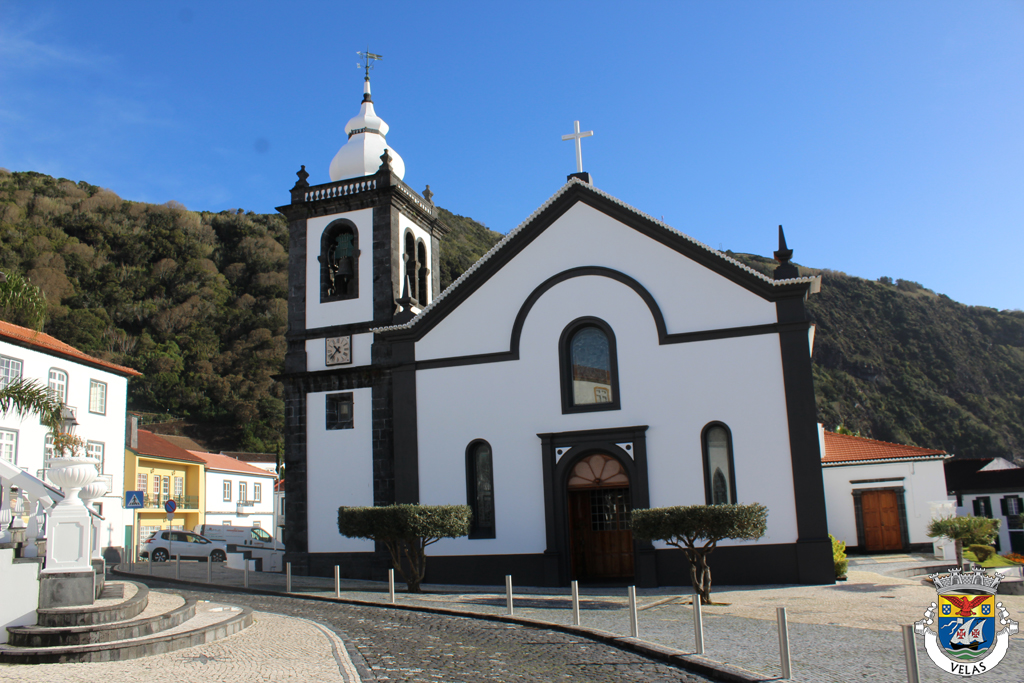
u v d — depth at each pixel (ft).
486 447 75.05
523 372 74.23
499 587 69.05
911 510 100.78
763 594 58.13
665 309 71.36
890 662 32.09
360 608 56.13
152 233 344.90
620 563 71.46
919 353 402.52
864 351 394.11
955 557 82.48
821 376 374.84
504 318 75.97
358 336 84.94
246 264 345.31
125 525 139.13
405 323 79.41
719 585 65.87
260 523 201.67
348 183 89.35
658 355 70.64
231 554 98.17
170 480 169.68
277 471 238.48
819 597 55.01
